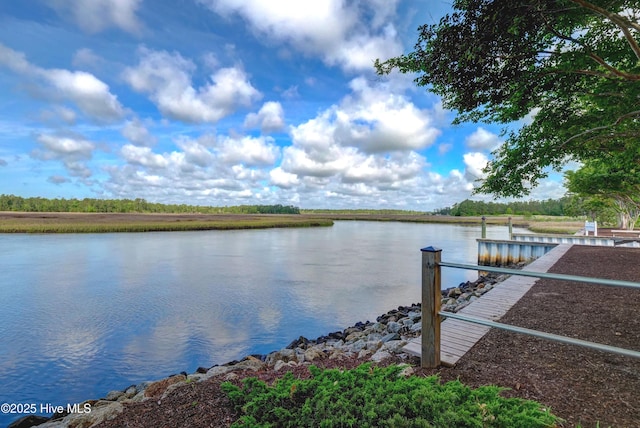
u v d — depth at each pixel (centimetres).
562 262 983
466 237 4244
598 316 481
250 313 1067
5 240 3359
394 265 2005
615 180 1388
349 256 2419
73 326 945
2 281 1521
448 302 901
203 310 1096
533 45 494
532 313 502
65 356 752
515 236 1844
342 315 1050
